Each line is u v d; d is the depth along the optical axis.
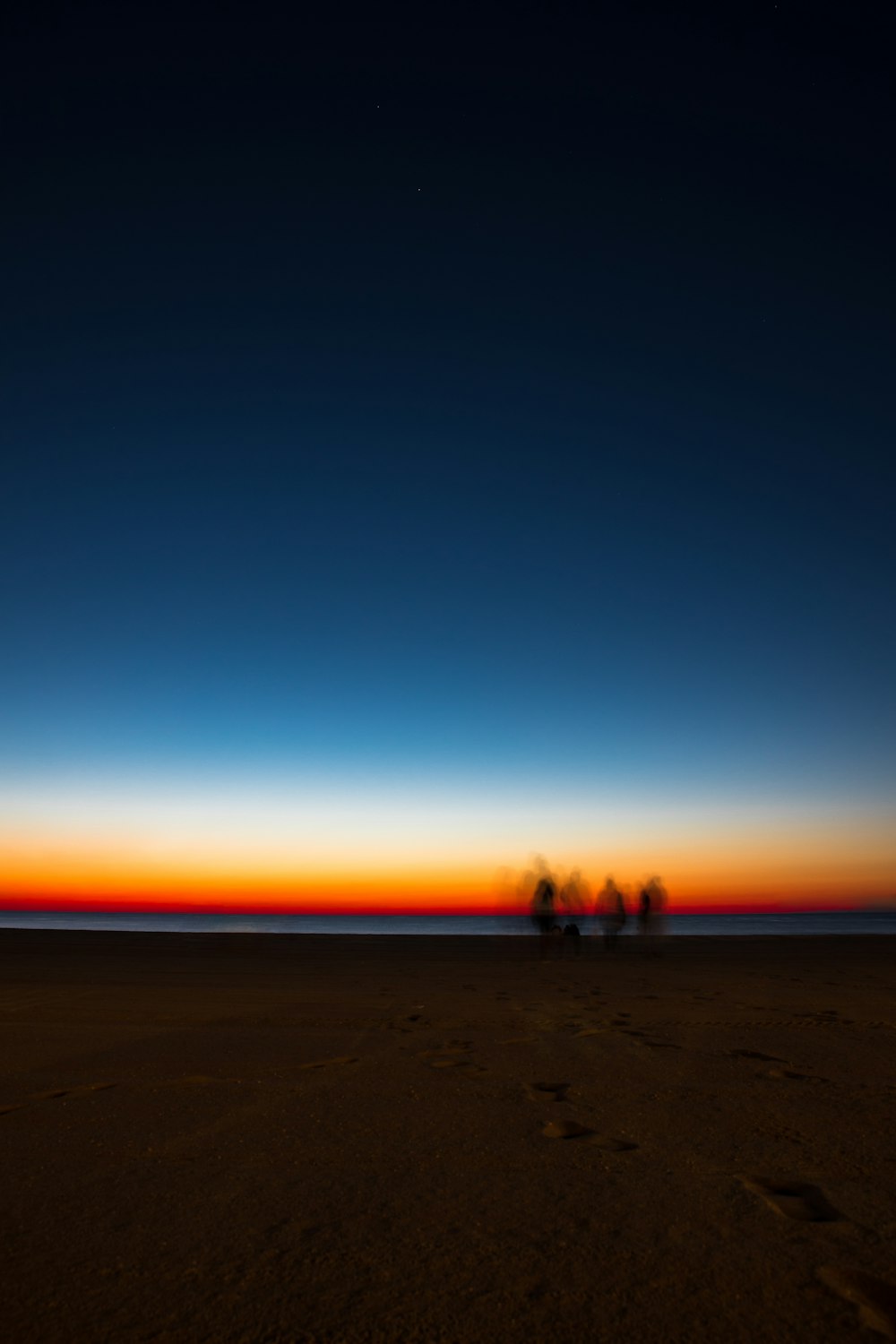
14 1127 4.40
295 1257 2.83
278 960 15.25
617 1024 7.78
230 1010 8.63
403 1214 3.21
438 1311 2.46
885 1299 2.54
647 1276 2.69
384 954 16.80
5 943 20.00
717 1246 2.91
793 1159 3.87
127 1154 3.96
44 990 10.33
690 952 17.58
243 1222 3.13
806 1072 5.72
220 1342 2.28
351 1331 2.34
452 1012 8.53
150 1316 2.43
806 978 12.11
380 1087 5.27
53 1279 2.67
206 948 18.38
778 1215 3.19
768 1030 7.50
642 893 19.02
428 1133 4.30
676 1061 6.07
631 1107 4.80
